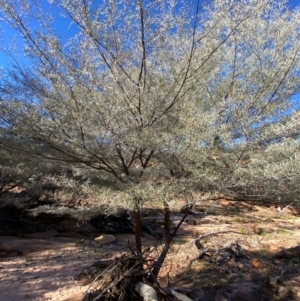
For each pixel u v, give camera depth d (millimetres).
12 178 9094
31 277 5547
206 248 6473
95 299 3576
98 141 3965
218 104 3941
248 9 3627
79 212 4277
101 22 3471
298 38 4004
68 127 3959
